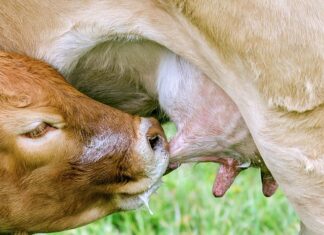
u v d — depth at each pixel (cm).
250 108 833
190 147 900
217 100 877
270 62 805
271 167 850
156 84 895
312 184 836
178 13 821
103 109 876
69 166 863
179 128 901
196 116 891
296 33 795
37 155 851
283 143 830
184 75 877
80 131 861
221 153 908
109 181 879
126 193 891
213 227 1279
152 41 857
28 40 863
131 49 870
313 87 805
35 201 866
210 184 1357
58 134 853
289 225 1289
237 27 802
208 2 804
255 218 1293
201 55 836
